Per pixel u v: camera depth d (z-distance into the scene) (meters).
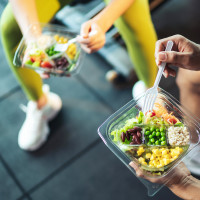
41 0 0.68
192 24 0.99
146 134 0.50
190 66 0.52
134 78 0.96
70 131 0.92
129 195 0.80
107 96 0.96
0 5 1.00
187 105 0.69
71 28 1.01
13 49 0.71
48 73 0.70
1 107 0.97
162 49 0.54
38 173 0.86
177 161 0.49
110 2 0.64
